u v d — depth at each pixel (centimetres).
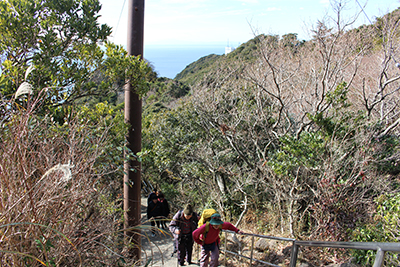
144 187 1259
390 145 640
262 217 824
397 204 507
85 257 279
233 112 994
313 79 912
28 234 213
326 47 766
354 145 610
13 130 233
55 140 297
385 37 830
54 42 541
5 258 202
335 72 823
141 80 565
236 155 1009
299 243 319
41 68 487
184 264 624
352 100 1147
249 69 970
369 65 1123
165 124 1200
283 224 725
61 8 566
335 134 613
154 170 1316
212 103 984
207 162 966
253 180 830
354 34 829
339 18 725
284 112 882
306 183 654
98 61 598
